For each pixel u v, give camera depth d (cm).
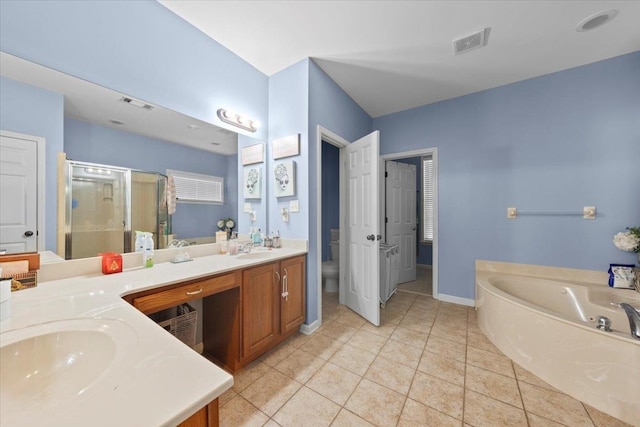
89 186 142
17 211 118
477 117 290
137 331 70
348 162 292
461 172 300
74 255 135
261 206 249
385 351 194
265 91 253
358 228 269
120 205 155
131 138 159
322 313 272
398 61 233
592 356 142
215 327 176
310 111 230
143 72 161
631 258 216
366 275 254
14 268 108
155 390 45
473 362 180
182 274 138
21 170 119
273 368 173
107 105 147
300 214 231
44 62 124
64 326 75
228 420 129
